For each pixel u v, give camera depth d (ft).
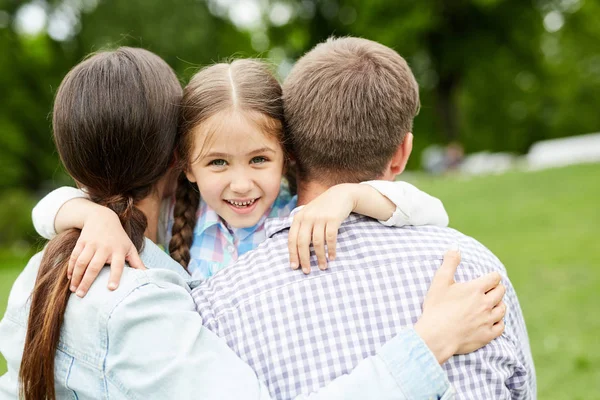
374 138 5.18
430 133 73.46
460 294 4.56
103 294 4.44
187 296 4.72
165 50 54.39
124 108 5.02
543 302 16.30
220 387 4.19
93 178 5.21
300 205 5.53
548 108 89.25
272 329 4.51
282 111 5.50
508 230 26.30
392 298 4.59
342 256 4.73
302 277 4.64
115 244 4.72
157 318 4.37
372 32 56.75
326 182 5.40
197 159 5.39
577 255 20.80
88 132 5.02
